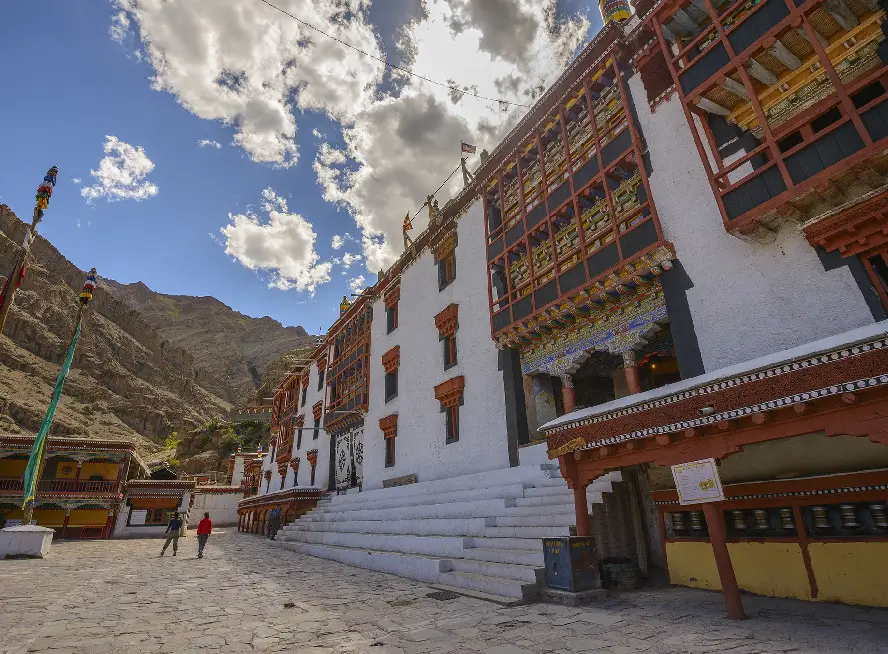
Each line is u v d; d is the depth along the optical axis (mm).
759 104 7852
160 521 31922
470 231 17859
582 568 7379
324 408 30016
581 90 12797
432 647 5262
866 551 6141
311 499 26281
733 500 7590
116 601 8406
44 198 14828
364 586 9672
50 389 74938
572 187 12477
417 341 20203
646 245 10133
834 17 7316
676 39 10195
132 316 123812
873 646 4402
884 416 4570
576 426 7770
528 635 5547
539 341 13766
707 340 9156
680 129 10375
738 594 5695
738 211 8086
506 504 11211
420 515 14430
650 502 9039
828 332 7484
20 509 27828
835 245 7398
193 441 73000
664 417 6395
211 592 9289
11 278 14016
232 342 190625
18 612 7496
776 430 5379
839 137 6836
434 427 17828
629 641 5078
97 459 30766
